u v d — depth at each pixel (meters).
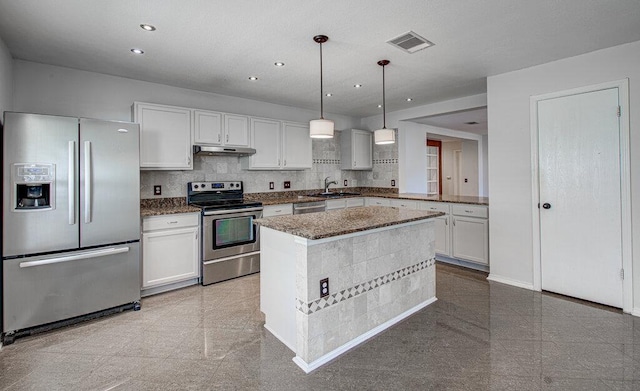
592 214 2.83
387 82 3.65
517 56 2.89
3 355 2.11
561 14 2.15
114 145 2.72
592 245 2.84
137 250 2.87
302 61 2.98
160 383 1.81
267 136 4.34
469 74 3.39
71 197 2.50
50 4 1.98
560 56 2.89
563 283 3.03
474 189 8.01
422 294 2.82
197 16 2.15
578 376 1.83
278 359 2.05
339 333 2.13
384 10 2.08
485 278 3.59
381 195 5.02
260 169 4.34
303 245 1.96
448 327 2.45
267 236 2.44
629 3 2.02
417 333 2.37
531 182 3.19
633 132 2.60
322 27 2.31
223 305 2.92
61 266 2.49
